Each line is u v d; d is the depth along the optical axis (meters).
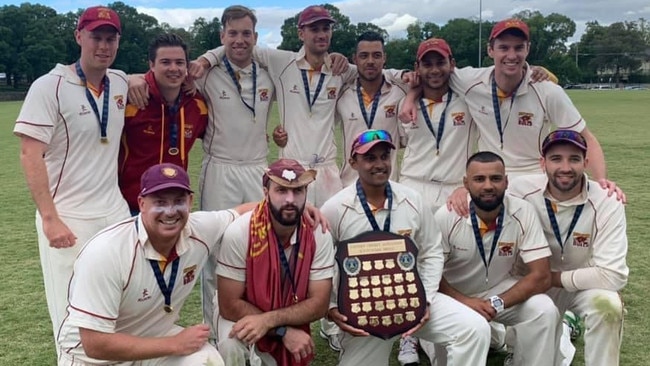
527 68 4.57
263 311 3.46
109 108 3.91
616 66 101.38
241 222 3.47
